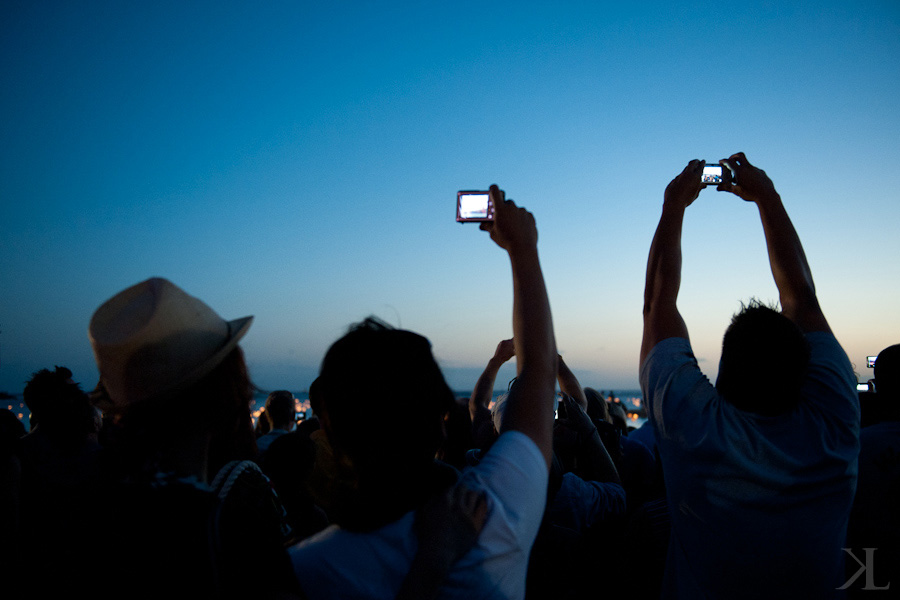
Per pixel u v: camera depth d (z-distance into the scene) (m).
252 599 1.05
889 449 2.00
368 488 1.02
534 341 1.15
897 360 2.11
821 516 1.46
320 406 1.09
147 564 1.02
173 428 1.15
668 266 1.82
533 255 1.23
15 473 2.54
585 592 2.27
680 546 1.63
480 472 1.03
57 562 1.08
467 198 1.49
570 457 2.72
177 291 1.22
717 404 1.57
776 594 1.47
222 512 1.10
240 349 1.29
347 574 1.00
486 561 0.95
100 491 1.11
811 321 1.74
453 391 1.14
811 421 1.53
